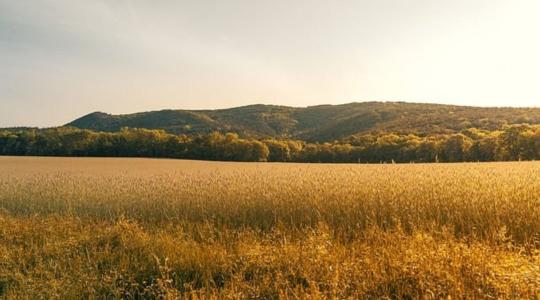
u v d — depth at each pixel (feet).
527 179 43.93
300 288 18.78
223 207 39.42
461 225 30.07
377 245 25.45
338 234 29.01
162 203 43.34
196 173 82.02
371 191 39.78
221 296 18.43
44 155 290.76
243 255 23.29
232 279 20.18
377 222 32.94
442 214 32.65
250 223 36.04
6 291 20.53
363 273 19.70
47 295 19.54
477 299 16.33
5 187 59.26
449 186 39.68
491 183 40.50
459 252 20.57
